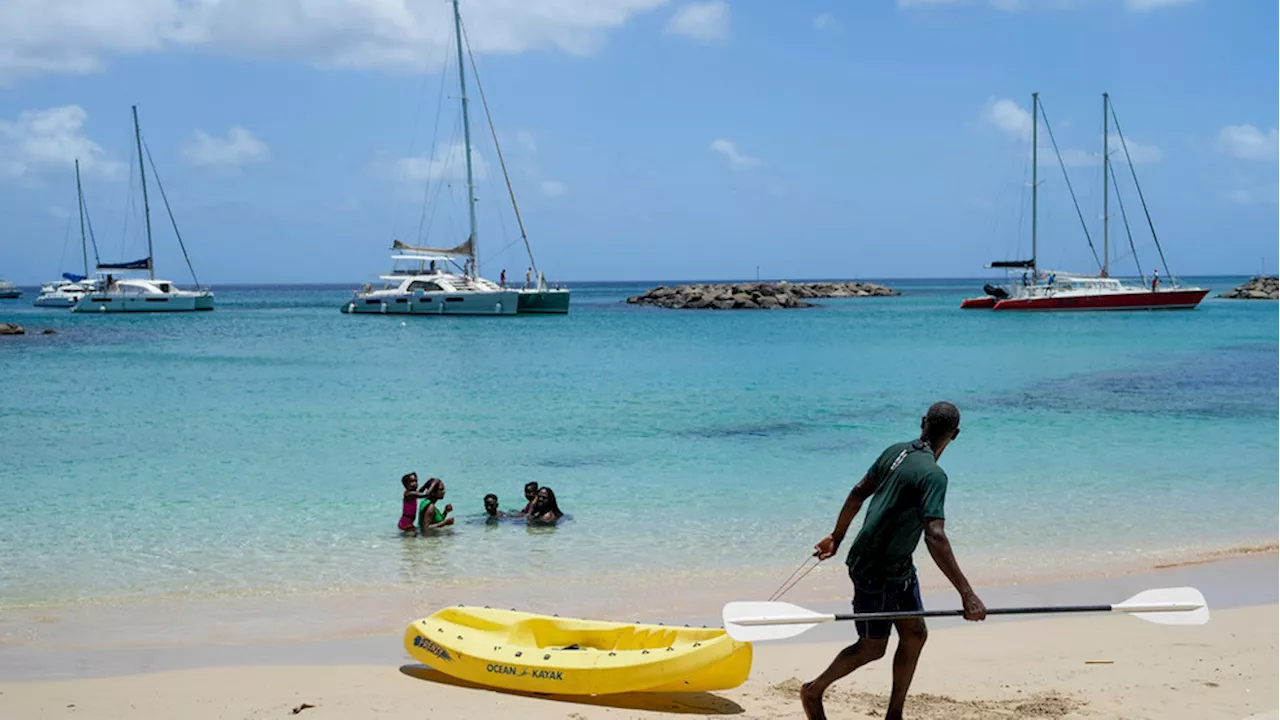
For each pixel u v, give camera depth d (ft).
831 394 86.07
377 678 22.44
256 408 77.25
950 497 44.80
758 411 74.90
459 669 22.11
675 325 205.36
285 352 135.74
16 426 67.56
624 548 36.29
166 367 112.78
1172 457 54.85
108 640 25.96
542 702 20.52
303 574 32.81
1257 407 76.28
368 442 61.05
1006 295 251.39
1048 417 71.36
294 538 37.78
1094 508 42.52
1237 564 33.65
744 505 43.50
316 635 26.43
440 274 232.12
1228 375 100.68
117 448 58.70
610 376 102.42
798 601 29.68
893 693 18.31
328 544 36.94
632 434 64.08
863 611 18.03
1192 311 242.58
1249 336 161.79
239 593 30.63
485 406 78.33
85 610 28.84
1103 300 234.99
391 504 43.83
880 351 136.05
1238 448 57.72
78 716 19.58
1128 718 19.27
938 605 29.09
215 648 25.20
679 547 36.40
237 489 46.85
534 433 64.49
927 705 20.13
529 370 109.40
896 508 17.48
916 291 609.01
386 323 209.15
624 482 48.67
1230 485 47.21
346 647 25.36
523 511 41.63
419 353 134.00
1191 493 45.50
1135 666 22.91
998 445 59.06
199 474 50.55
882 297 451.12
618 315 251.60
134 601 29.76
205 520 40.60
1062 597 29.81
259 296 569.64
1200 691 20.94
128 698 20.81
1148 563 33.91
